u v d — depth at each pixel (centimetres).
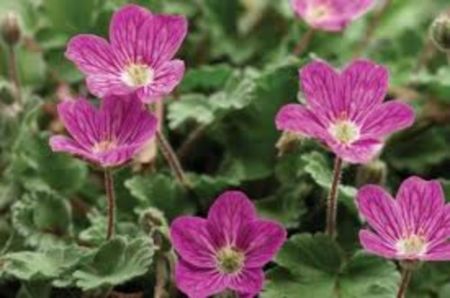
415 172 52
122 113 44
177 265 44
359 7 53
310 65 44
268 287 46
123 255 45
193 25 56
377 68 44
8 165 52
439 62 57
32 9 56
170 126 50
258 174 50
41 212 48
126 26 45
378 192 43
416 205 43
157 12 54
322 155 49
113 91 44
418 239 42
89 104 44
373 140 44
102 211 50
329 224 46
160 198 49
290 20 56
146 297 48
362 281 46
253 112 50
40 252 46
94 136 44
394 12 58
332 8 54
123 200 50
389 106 44
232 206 43
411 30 57
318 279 46
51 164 50
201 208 50
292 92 50
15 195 50
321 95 44
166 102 53
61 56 55
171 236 43
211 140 52
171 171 51
